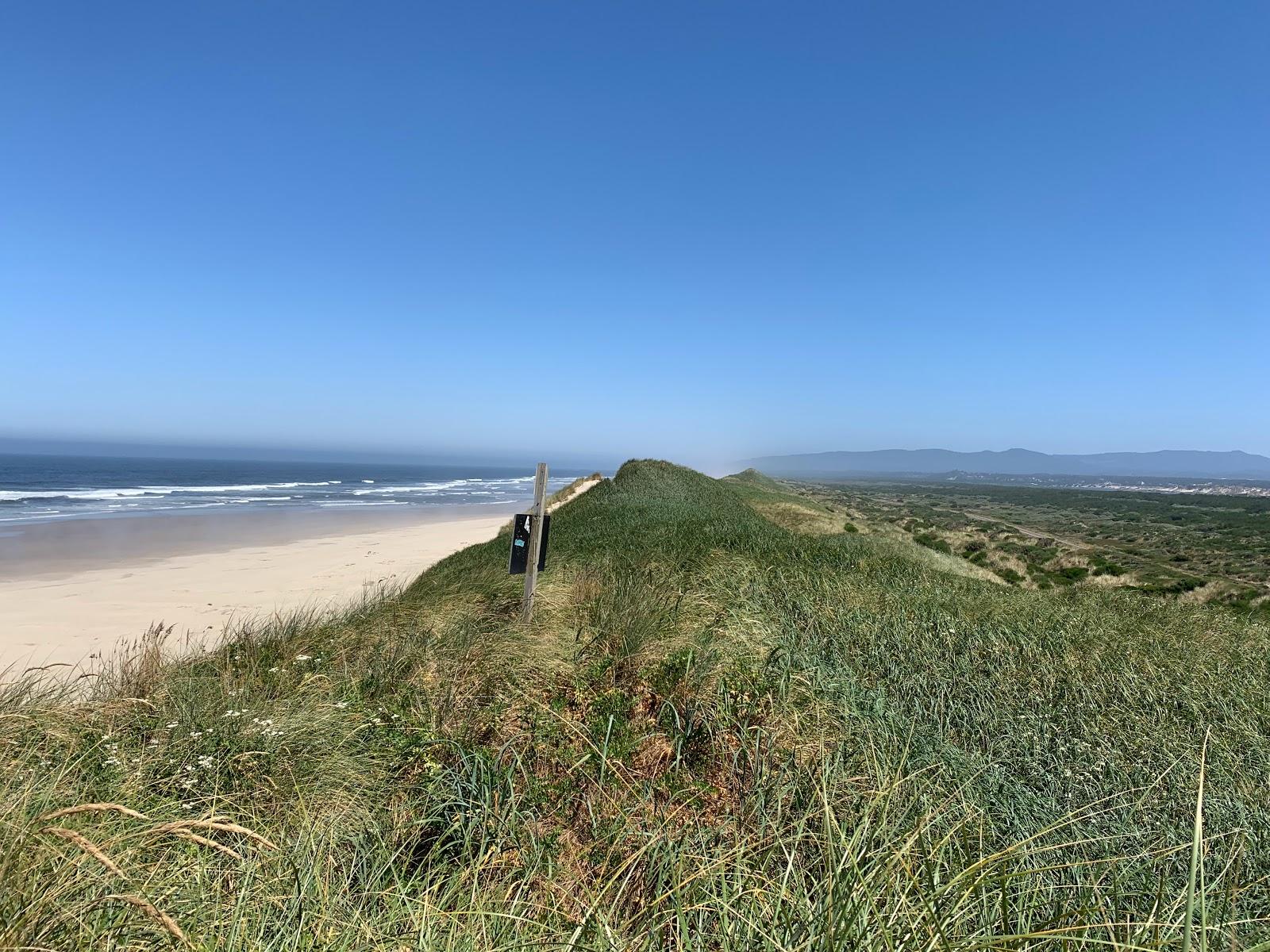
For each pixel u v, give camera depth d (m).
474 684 4.50
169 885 2.15
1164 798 3.13
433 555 22.16
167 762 3.05
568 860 2.63
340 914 2.10
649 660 4.74
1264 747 3.66
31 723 3.22
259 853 2.31
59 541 22.59
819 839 2.48
